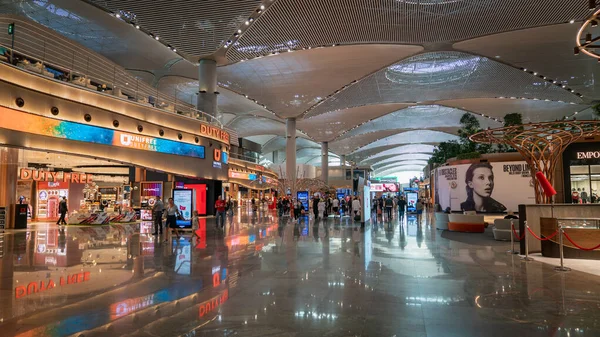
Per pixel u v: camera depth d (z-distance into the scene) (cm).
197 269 743
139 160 1995
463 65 3136
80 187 2423
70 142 1655
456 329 408
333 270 732
